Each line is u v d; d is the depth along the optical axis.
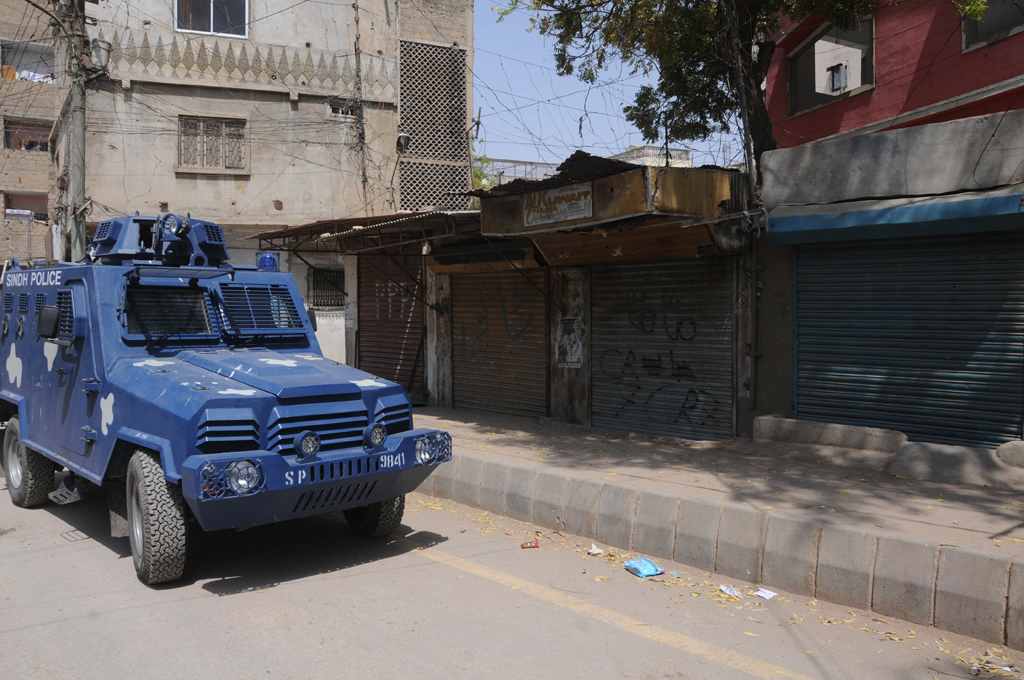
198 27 17.34
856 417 8.07
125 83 16.70
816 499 5.97
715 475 6.97
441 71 19.08
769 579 5.16
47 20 25.69
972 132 7.08
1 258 23.31
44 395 6.91
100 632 4.38
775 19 9.84
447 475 7.74
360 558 5.85
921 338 7.59
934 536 4.92
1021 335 6.98
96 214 16.67
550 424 10.81
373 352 14.70
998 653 4.09
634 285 10.11
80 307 6.23
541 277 11.25
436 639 4.28
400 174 18.66
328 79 18.12
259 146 17.73
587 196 8.34
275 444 5.01
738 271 9.06
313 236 12.68
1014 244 7.00
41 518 7.06
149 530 4.98
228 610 4.72
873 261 7.90
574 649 4.15
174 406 4.96
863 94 13.14
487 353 12.23
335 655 4.06
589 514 6.36
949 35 11.38
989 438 7.18
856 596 4.76
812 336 8.39
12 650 4.13
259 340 6.63
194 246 6.71
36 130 27.27
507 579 5.34
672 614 4.70
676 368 9.69
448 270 12.36
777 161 8.39
